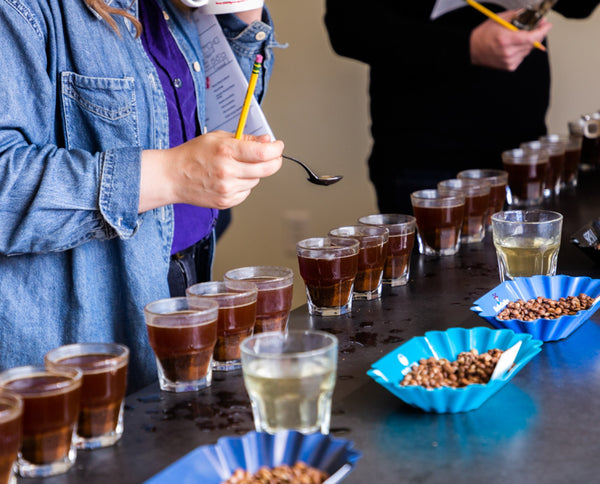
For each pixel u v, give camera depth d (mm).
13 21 1373
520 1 2809
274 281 1321
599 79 4246
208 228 1862
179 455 977
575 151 2633
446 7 2896
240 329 1243
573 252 1843
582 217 2197
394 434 1008
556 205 2381
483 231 2068
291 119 4652
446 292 1615
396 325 1427
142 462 962
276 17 4555
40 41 1426
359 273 1573
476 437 991
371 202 4605
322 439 886
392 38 2932
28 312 1512
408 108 3086
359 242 1548
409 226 1653
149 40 1675
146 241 1593
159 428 1053
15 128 1404
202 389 1179
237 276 1360
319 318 1493
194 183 1368
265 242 4715
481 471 909
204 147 1353
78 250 1513
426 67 2916
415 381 1073
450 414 1057
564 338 1320
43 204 1354
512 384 1149
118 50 1540
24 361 1527
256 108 1772
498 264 1655
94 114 1522
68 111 1512
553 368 1201
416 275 1759
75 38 1481
